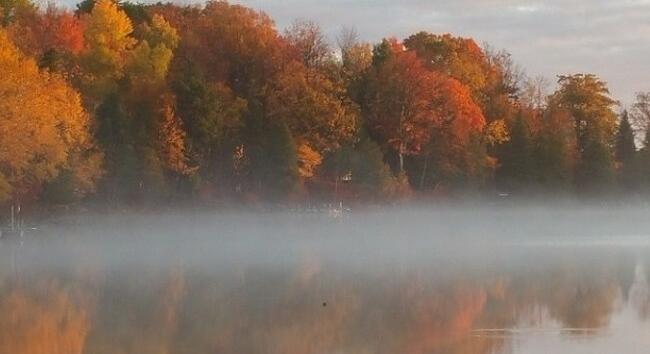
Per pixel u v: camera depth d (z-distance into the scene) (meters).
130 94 115.75
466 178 148.12
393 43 155.88
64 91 96.81
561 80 180.00
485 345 39.41
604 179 162.00
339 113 130.00
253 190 124.12
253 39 142.88
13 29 115.75
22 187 95.75
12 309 49.78
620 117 177.25
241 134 125.25
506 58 184.88
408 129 143.00
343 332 42.84
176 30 140.50
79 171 99.00
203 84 118.12
